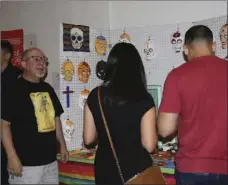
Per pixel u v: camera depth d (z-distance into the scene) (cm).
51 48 214
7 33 180
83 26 239
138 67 136
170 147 217
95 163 138
